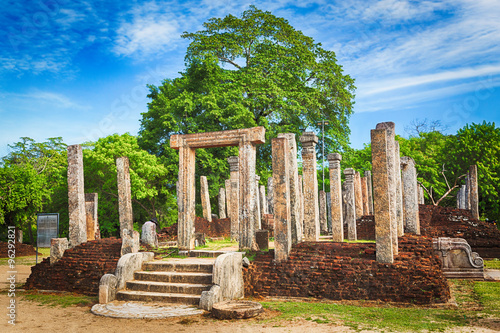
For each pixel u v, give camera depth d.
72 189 12.85
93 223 14.07
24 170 26.66
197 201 28.69
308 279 9.92
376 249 9.63
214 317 7.91
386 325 7.14
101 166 28.66
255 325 7.30
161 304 8.96
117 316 8.08
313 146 12.92
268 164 31.12
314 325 7.21
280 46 30.72
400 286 9.18
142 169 26.92
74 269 11.81
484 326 6.98
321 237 20.66
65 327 7.43
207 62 28.41
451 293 10.09
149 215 32.91
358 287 9.48
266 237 11.59
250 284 10.26
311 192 12.66
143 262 10.78
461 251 12.20
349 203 18.41
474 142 33.66
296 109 28.66
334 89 31.81
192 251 12.37
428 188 34.56
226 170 27.41
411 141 37.75
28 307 9.38
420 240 10.18
